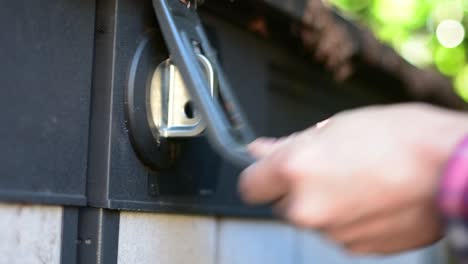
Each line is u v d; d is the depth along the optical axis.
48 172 0.78
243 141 0.71
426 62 5.32
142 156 0.88
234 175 1.21
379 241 0.46
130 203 0.86
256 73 1.51
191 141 1.00
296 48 1.65
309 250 1.77
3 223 0.73
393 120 0.45
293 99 1.85
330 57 1.69
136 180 0.87
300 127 1.89
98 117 0.84
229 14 1.33
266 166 0.47
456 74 5.75
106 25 0.85
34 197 0.75
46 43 0.78
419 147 0.43
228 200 1.21
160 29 0.90
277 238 1.55
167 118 0.89
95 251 0.83
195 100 0.75
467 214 0.40
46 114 0.78
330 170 0.44
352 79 2.02
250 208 1.31
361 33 1.70
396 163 0.43
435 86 2.26
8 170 0.73
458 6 5.70
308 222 0.44
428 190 0.43
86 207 0.84
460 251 0.40
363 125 0.45
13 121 0.74
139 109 0.87
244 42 1.45
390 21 5.44
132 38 0.87
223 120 0.73
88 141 0.84
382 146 0.44
